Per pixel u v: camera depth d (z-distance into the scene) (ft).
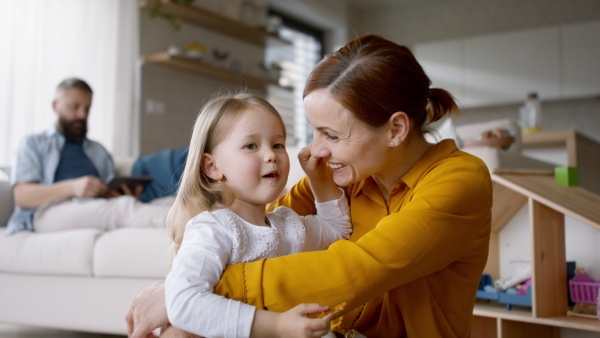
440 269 3.20
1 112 11.14
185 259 2.68
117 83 13.35
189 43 15.34
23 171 8.35
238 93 3.69
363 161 3.15
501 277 6.18
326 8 21.03
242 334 2.45
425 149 3.44
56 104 9.25
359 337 3.27
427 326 3.13
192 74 15.52
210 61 16.01
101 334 7.92
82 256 6.63
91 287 6.67
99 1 13.05
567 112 19.33
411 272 2.80
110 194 8.26
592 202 5.32
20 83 11.50
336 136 3.13
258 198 3.14
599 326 4.55
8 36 11.31
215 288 2.69
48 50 12.05
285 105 19.20
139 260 6.39
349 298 2.66
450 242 2.87
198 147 3.26
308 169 3.65
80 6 12.67
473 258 3.30
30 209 8.01
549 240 5.12
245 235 2.96
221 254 2.77
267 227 3.10
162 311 2.79
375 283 2.70
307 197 4.00
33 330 8.20
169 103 14.76
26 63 11.62
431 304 3.19
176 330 2.74
